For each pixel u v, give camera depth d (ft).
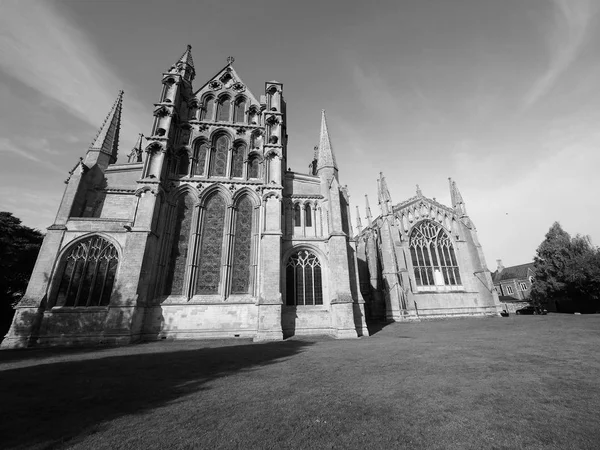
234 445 18.53
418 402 25.81
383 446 18.15
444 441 18.60
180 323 86.02
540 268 174.91
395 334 90.33
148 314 84.94
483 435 19.24
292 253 100.73
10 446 18.66
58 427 21.70
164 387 32.73
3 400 28.32
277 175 104.58
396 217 163.02
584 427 20.04
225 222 100.37
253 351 60.08
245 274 96.07
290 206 108.06
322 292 98.22
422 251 164.04
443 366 40.24
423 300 151.94
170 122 103.81
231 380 35.50
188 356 54.44
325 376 36.68
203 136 109.70
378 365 42.55
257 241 99.30
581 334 67.92
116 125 112.78
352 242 105.50
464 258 165.78
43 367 45.09
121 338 75.77
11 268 116.78
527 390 28.40
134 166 104.12
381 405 25.29
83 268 85.46
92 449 18.30
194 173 105.70
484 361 42.68
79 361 50.21
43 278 81.61
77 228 87.97
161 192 95.55
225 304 89.76
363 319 93.91
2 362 51.16
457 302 154.20
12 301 125.08
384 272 148.66
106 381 35.60
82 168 96.78
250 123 116.47
